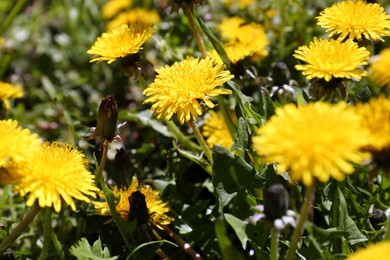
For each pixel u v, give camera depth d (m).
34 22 0.98
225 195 0.57
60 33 0.98
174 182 0.63
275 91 0.62
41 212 0.64
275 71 0.63
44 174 0.53
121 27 0.63
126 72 0.62
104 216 0.60
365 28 0.58
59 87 0.85
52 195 0.53
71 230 0.65
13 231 0.56
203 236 0.59
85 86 0.84
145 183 0.65
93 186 0.55
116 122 0.58
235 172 0.57
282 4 0.71
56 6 1.02
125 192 0.59
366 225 0.58
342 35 0.59
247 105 0.59
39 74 0.90
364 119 0.51
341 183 0.57
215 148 0.57
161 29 0.78
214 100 0.68
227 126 0.64
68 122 0.68
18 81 0.87
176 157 0.65
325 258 0.52
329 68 0.55
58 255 0.60
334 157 0.48
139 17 0.78
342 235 0.53
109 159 0.65
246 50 0.64
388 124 0.51
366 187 0.61
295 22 0.76
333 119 0.49
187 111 0.56
